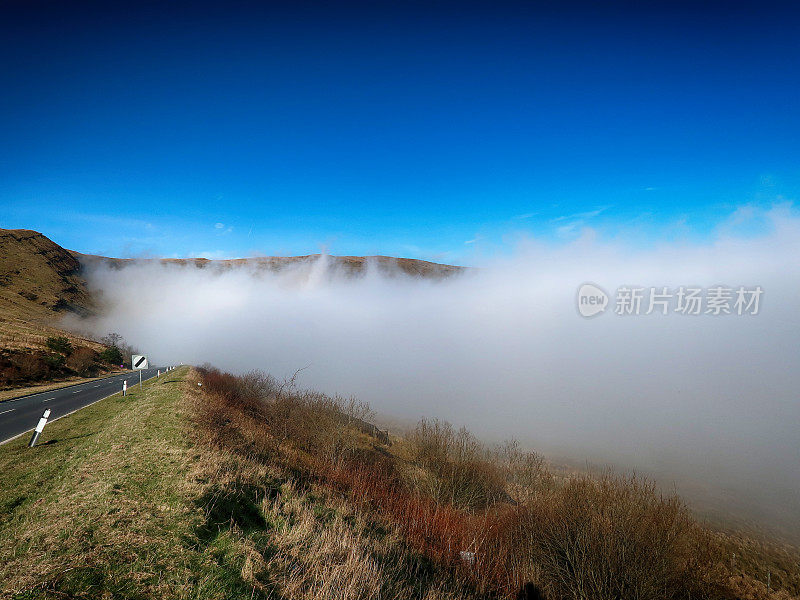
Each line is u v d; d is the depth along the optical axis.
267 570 5.39
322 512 8.13
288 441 15.10
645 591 8.05
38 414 17.28
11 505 6.87
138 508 6.36
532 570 8.48
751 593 10.46
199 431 11.63
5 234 159.00
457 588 6.77
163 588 4.55
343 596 5.14
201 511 6.43
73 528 5.60
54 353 42.25
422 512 10.48
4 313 70.81
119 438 10.84
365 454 15.58
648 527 8.74
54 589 4.22
